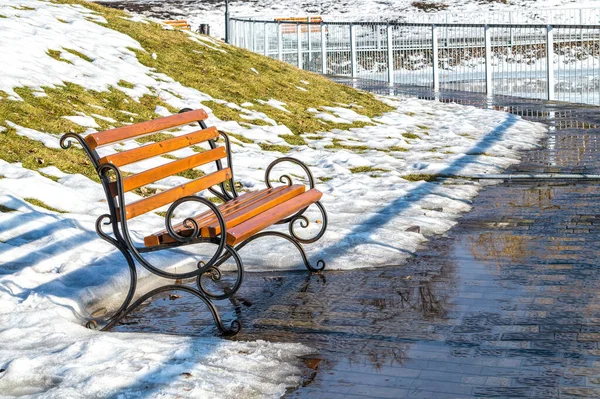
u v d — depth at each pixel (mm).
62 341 4852
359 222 7574
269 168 6695
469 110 15867
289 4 50594
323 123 13758
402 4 49469
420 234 7117
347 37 29984
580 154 10859
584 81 19859
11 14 15102
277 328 5105
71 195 8172
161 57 15469
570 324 4871
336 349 4691
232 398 4016
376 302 5496
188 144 5938
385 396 4035
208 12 47406
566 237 6855
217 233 5125
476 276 5934
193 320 5383
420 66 23453
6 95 10930
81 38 14875
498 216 7762
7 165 8711
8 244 6750
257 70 16703
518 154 11250
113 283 5969
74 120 10844
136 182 5242
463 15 41312
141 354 4551
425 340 4762
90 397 4055
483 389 4047
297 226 7449
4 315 5277
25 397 4039
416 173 10016
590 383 4035
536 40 18734
